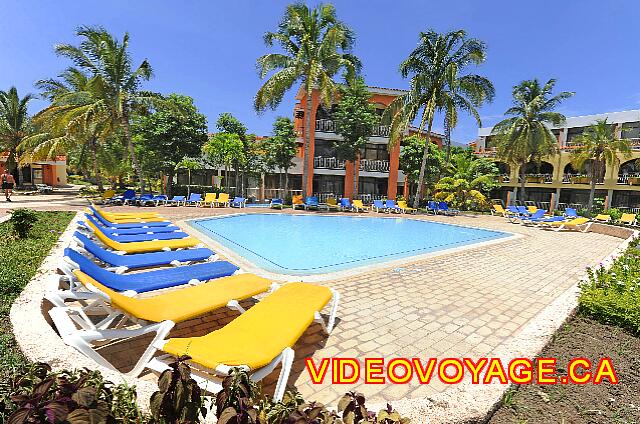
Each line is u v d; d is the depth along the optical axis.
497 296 5.53
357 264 8.06
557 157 33.59
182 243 7.27
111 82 19.50
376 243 11.59
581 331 3.84
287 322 3.14
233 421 1.29
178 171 26.11
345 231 14.57
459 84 21.12
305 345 3.66
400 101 22.72
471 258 8.55
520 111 27.89
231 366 2.32
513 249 10.10
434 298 5.32
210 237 10.52
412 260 8.09
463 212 25.08
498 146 29.31
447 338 3.94
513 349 3.21
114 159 26.22
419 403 2.26
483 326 4.31
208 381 2.48
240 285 4.23
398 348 3.66
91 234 7.61
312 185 29.20
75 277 3.65
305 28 20.14
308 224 16.25
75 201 19.64
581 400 2.64
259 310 3.40
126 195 18.89
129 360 3.15
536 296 5.60
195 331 3.88
